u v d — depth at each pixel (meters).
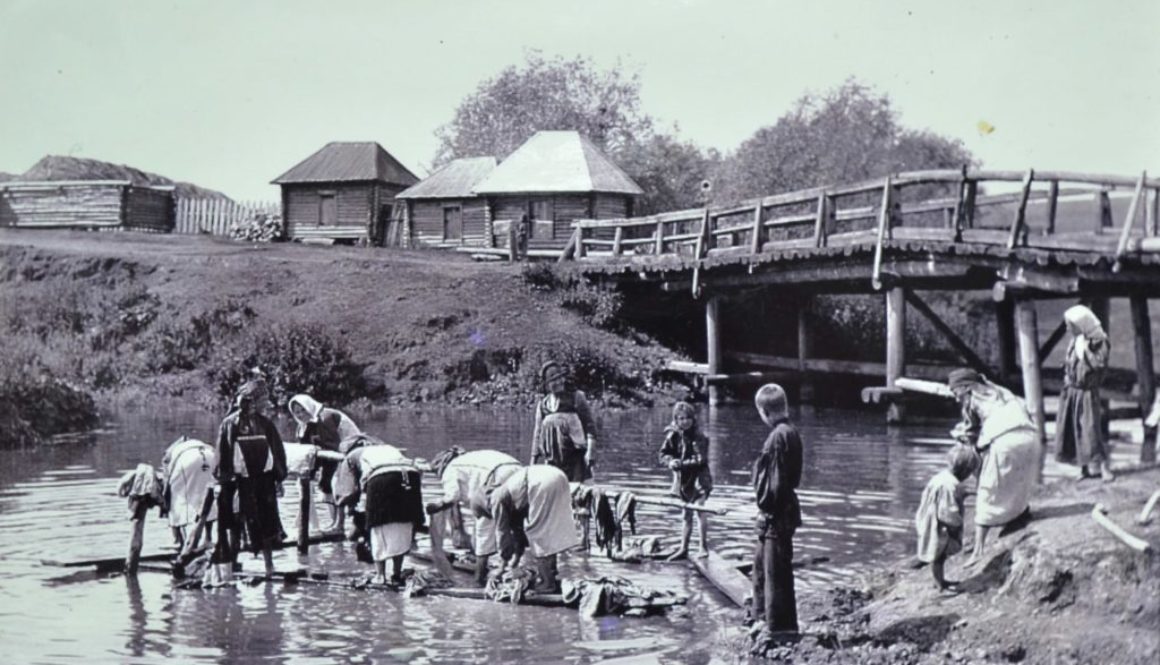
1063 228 36.88
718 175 42.41
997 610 8.30
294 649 8.46
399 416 24.31
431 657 8.24
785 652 8.19
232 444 10.63
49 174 39.19
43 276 31.89
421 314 28.69
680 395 27.61
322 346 26.58
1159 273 17.58
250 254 33.28
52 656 8.23
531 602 9.92
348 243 37.94
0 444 19.66
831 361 26.84
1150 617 7.58
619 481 16.25
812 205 40.56
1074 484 10.58
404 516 10.56
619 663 8.10
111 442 20.38
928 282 23.20
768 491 8.60
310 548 12.40
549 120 40.03
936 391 15.19
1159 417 12.99
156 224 39.09
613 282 29.88
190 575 11.01
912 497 14.99
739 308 30.75
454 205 37.00
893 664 7.82
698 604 9.90
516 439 20.50
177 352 28.09
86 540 12.47
